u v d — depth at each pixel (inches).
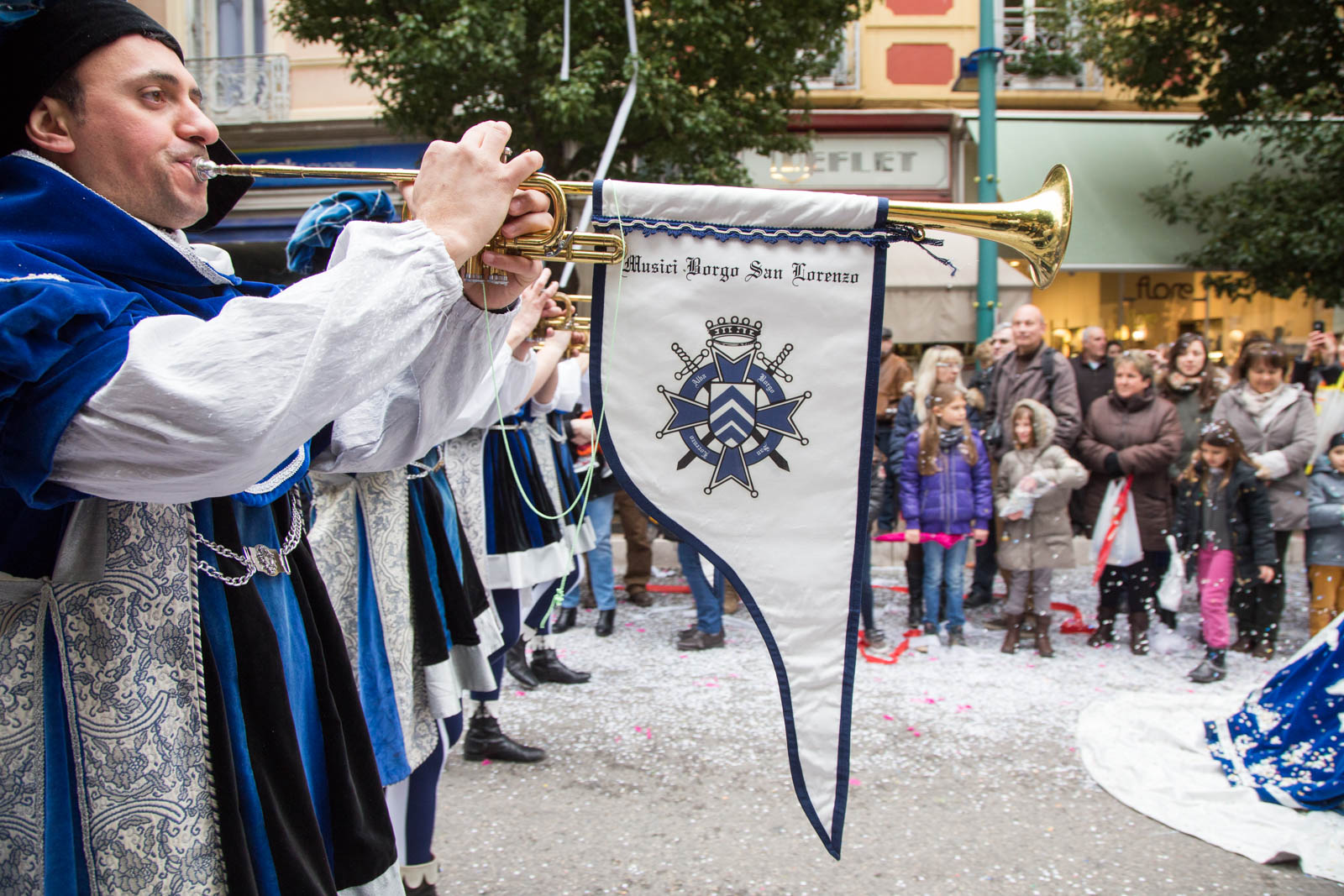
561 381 154.9
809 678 58.2
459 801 126.3
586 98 247.0
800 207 57.4
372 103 390.0
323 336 39.5
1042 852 112.2
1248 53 350.0
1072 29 405.4
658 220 56.9
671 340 57.7
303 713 51.6
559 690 172.2
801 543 58.5
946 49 417.7
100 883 41.9
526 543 131.6
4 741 42.1
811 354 58.4
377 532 88.7
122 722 42.3
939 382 201.8
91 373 36.6
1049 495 194.1
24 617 42.6
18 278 37.9
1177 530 190.7
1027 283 343.3
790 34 285.4
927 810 123.1
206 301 46.7
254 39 393.1
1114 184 393.7
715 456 58.3
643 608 239.3
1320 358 271.0
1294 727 126.8
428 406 57.6
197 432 37.3
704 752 142.1
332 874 49.5
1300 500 190.4
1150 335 398.9
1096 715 153.3
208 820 44.1
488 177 46.8
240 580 47.3
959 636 201.2
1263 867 108.9
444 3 258.2
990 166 308.7
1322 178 343.3
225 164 57.2
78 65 44.1
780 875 107.0
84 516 42.7
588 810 123.2
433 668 92.4
